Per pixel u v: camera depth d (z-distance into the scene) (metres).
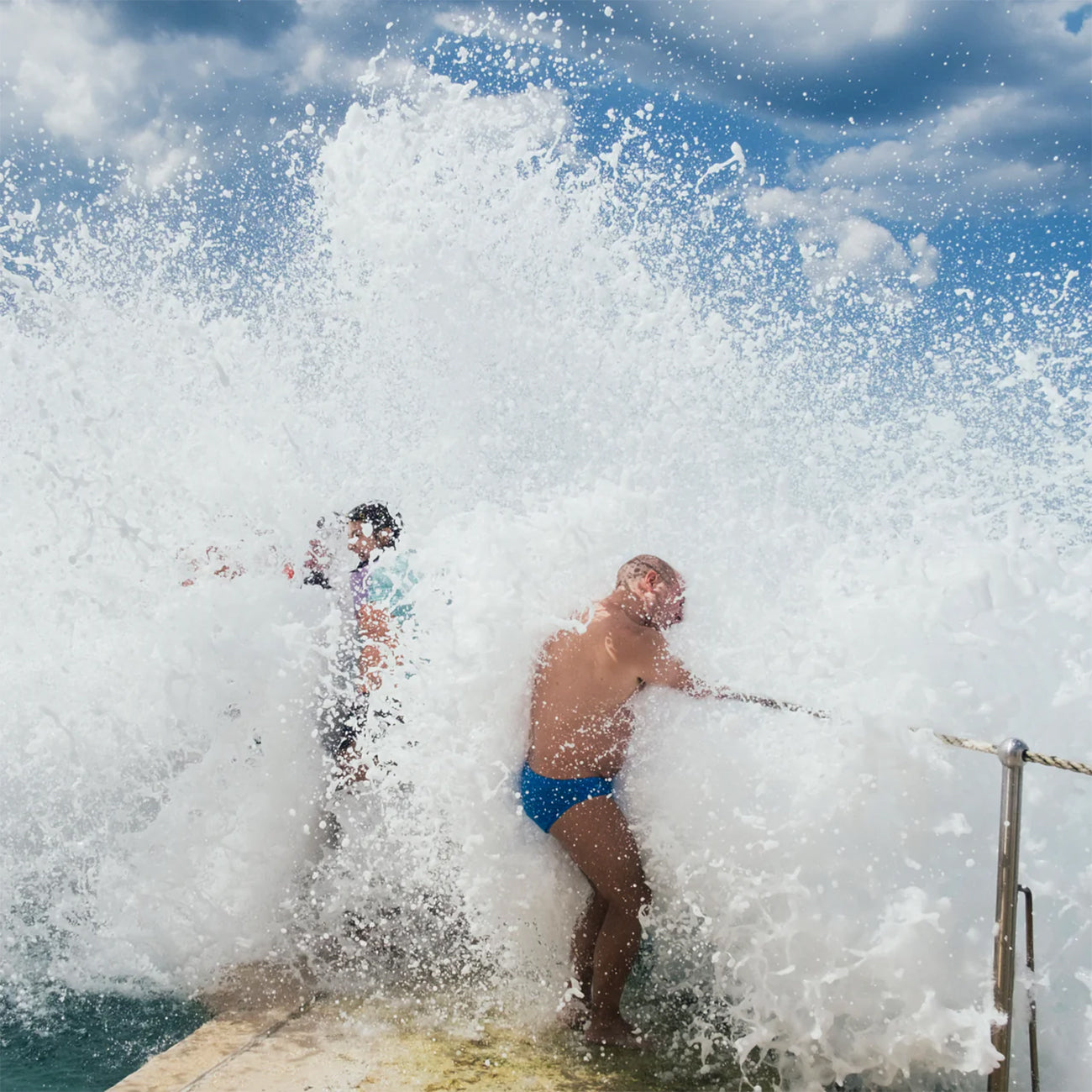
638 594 3.16
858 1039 2.82
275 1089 2.71
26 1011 3.13
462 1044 3.01
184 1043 2.95
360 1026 3.07
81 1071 2.84
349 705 3.75
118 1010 3.18
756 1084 2.86
